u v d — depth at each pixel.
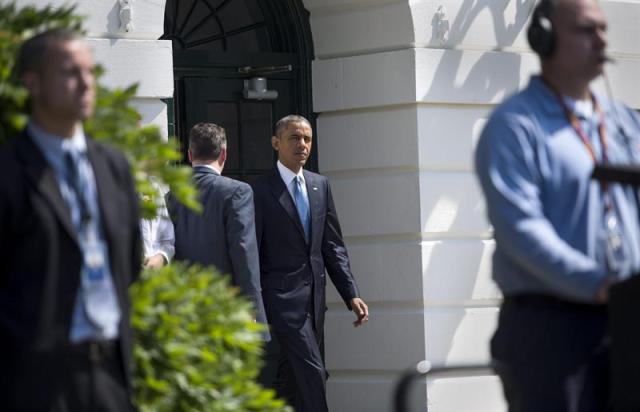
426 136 33.38
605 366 15.58
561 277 14.83
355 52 34.31
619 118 16.56
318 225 31.00
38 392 14.38
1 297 14.56
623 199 15.96
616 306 14.52
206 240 27.56
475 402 33.62
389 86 33.53
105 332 14.85
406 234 33.62
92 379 14.70
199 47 34.00
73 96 14.88
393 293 33.69
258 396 16.56
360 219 34.22
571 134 15.84
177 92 33.53
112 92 17.05
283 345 30.48
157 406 15.85
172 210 27.81
